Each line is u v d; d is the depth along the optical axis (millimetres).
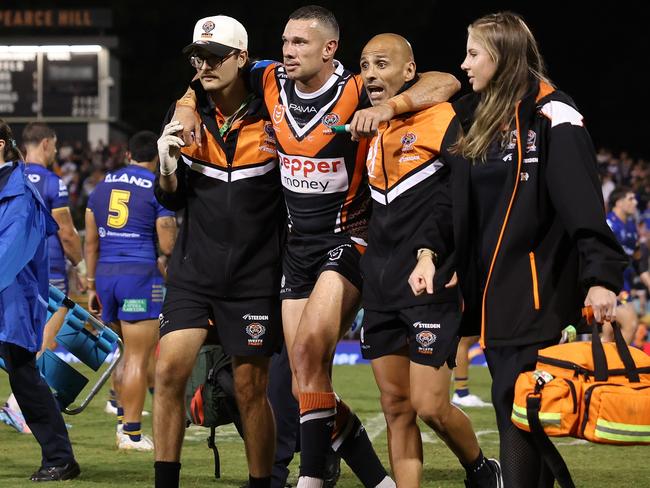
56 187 22703
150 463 18594
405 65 13336
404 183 12859
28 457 19172
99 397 28406
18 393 16703
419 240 12727
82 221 49875
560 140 10602
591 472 18062
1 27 73250
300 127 13633
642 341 35188
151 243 21141
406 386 13445
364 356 13594
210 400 15219
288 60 13445
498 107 10945
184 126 13469
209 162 13945
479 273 11414
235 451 20078
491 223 11062
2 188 16203
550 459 10266
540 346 10859
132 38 88688
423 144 12711
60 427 16938
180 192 14219
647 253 41812
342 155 13633
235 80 13898
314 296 13570
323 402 13508
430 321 12812
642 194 60625
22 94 73500
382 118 12320
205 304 14031
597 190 10461
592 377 10289
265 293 14070
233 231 13938
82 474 17453
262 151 13938
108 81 73562
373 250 13266
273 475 15586
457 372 27328
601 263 10195
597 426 10000
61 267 25109
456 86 13180
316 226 13891
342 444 14648
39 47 73250
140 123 88875
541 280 10867
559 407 10102
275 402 15688
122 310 20688
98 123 73500
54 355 18141
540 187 10852
